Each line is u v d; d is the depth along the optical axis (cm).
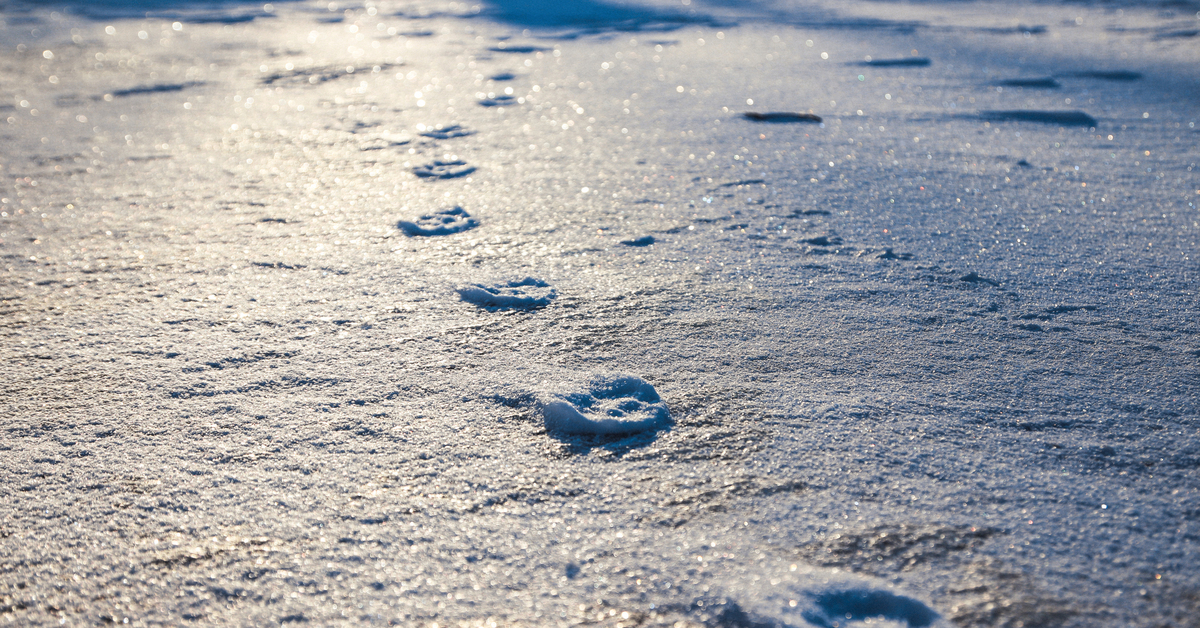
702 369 109
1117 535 94
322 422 104
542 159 161
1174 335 112
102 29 379
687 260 126
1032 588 92
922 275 123
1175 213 137
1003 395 105
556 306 118
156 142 171
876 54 301
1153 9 446
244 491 98
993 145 168
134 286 122
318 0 517
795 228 134
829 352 110
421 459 100
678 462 100
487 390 107
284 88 236
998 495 97
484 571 93
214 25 397
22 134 176
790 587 92
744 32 369
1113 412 103
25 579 93
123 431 103
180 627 91
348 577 93
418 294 120
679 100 215
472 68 272
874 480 98
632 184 149
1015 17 428
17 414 105
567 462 100
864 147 167
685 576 93
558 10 461
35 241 132
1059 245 129
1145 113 196
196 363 110
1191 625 88
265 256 128
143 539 95
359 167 158
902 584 92
